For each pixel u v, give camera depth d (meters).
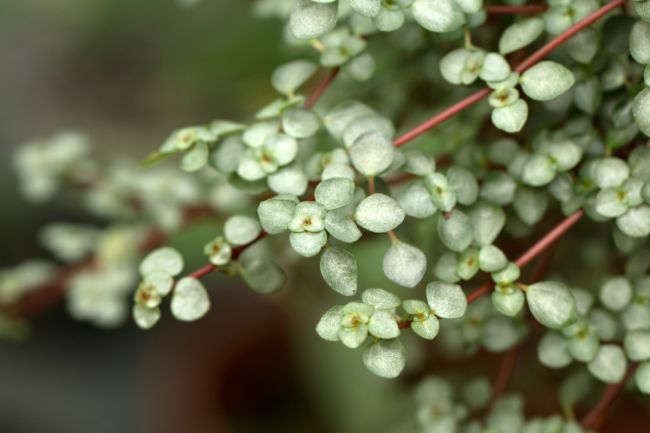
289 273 0.37
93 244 0.39
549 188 0.27
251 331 0.49
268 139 0.26
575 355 0.27
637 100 0.25
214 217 0.35
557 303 0.26
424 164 0.26
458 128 0.29
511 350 0.29
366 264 0.36
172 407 0.49
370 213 0.25
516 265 0.26
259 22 0.44
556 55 0.27
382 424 0.41
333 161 0.27
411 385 0.34
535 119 0.28
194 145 0.26
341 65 0.28
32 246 0.53
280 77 0.28
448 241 0.26
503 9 0.27
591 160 0.27
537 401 0.33
